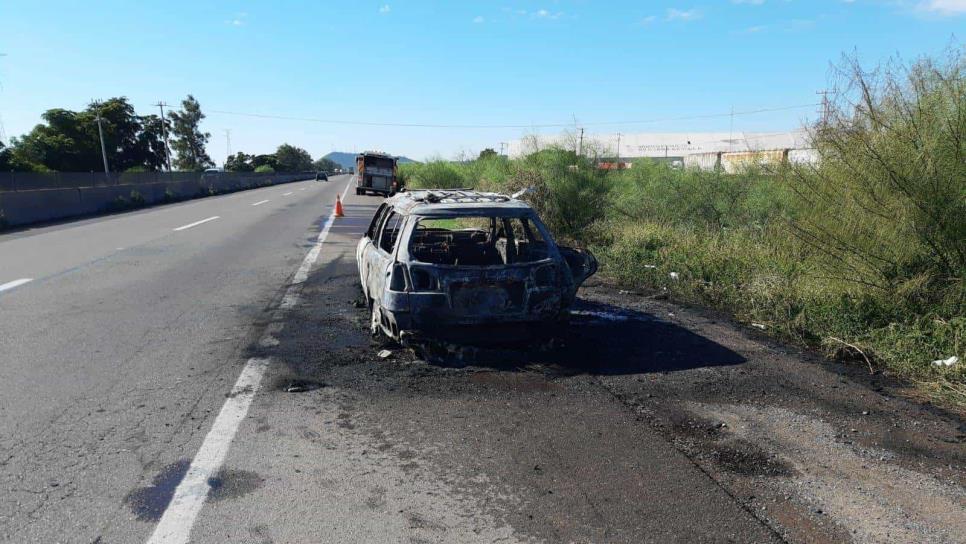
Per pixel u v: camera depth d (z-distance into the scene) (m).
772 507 3.12
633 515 3.04
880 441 3.92
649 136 79.12
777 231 9.56
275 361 5.45
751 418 4.26
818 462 3.62
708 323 6.84
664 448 3.79
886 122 6.61
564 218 14.90
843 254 6.91
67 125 66.75
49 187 23.06
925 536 2.88
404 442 3.85
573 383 4.92
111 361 5.47
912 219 6.27
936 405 4.52
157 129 80.50
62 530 2.89
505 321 5.40
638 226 13.30
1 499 3.16
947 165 6.11
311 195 40.59
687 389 4.80
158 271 10.29
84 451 3.71
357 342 6.04
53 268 10.51
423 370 5.21
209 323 6.83
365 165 38.88
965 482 3.40
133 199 28.81
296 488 3.28
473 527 2.92
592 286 9.02
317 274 10.05
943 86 6.26
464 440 3.88
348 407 4.41
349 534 2.86
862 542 2.82
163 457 3.64
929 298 6.34
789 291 7.23
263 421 4.16
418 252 7.22
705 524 2.96
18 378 5.03
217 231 16.78
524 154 18.27
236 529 2.90
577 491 3.26
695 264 9.21
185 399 4.56
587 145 16.00
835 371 5.26
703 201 13.34
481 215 5.76
